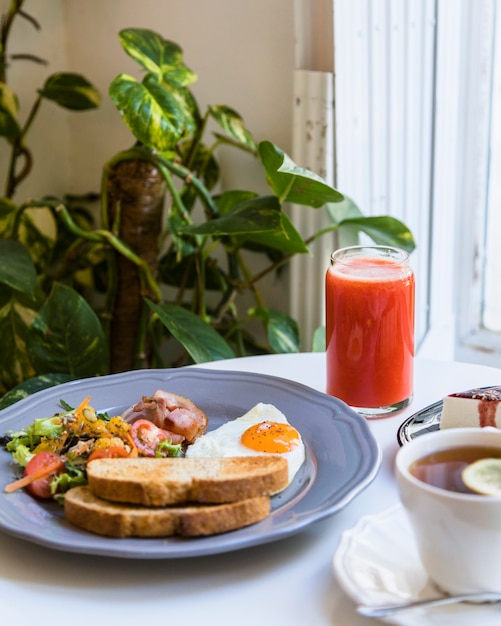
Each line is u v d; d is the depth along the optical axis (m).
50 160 2.15
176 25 1.92
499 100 2.05
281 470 0.83
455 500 0.63
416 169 1.93
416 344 2.04
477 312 2.22
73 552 0.77
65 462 0.90
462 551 0.65
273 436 0.93
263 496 0.80
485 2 1.96
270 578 0.75
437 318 2.13
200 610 0.71
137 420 1.00
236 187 1.94
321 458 0.93
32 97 2.07
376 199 1.83
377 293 1.05
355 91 1.67
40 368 1.41
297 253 1.66
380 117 1.77
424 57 1.85
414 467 0.70
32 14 2.01
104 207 1.80
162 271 1.98
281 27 1.77
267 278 1.98
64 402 1.06
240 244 1.76
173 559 0.78
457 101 2.01
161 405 1.02
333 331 1.10
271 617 0.70
